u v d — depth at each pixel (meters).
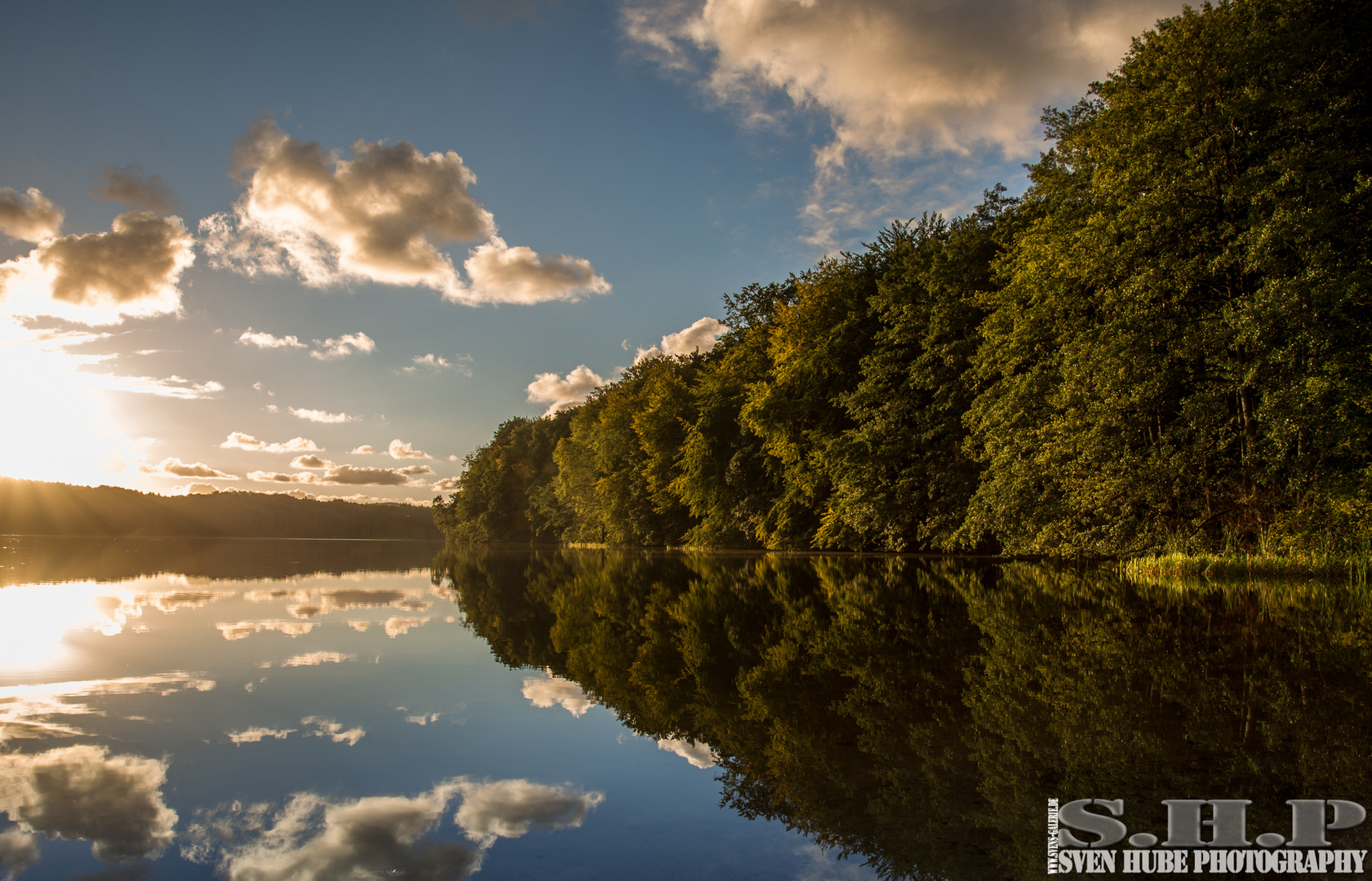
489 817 3.07
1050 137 21.02
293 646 7.37
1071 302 19.11
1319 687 5.14
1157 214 16.27
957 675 5.85
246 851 2.67
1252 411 15.85
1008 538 21.75
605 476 55.03
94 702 4.83
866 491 26.55
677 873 2.56
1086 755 3.77
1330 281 13.44
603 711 4.98
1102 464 17.44
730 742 4.20
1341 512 13.65
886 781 3.49
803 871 2.57
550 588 16.31
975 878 2.53
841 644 7.59
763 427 32.03
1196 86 15.91
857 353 30.47
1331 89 15.27
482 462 88.88
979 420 22.48
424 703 5.07
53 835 2.77
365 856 2.66
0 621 9.02
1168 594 11.71
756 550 38.00
